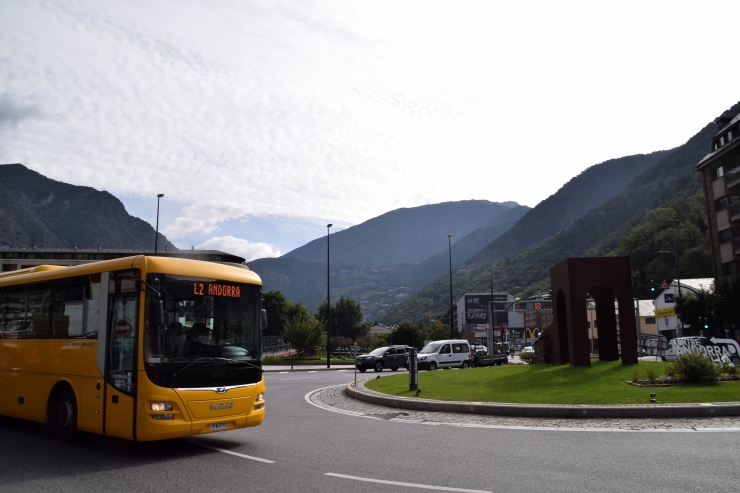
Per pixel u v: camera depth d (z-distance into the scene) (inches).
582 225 7229.3
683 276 3107.8
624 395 561.6
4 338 496.7
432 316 7726.4
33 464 340.5
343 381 1075.3
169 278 372.2
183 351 364.2
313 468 319.0
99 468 328.2
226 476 303.6
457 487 272.2
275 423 505.4
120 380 366.3
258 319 413.1
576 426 452.8
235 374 382.9
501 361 1471.5
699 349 1135.0
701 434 401.4
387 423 498.3
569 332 831.7
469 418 517.0
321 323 2210.9
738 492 255.6
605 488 266.2
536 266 7332.7
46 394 435.8
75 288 424.2
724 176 1734.7
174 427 347.9
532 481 281.7
